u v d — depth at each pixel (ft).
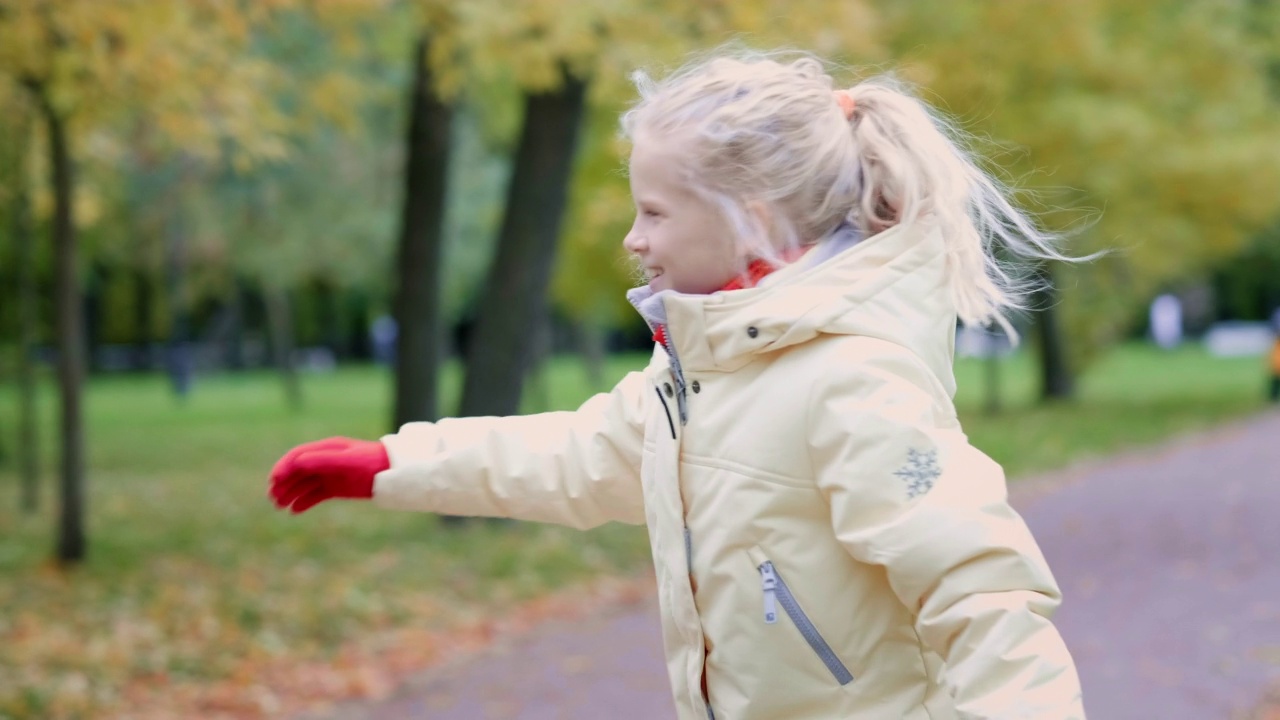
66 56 24.49
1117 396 80.64
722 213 5.89
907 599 5.42
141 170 54.75
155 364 152.97
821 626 5.69
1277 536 29.58
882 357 5.61
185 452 57.98
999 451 50.62
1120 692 17.51
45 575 28.37
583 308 67.31
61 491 29.73
